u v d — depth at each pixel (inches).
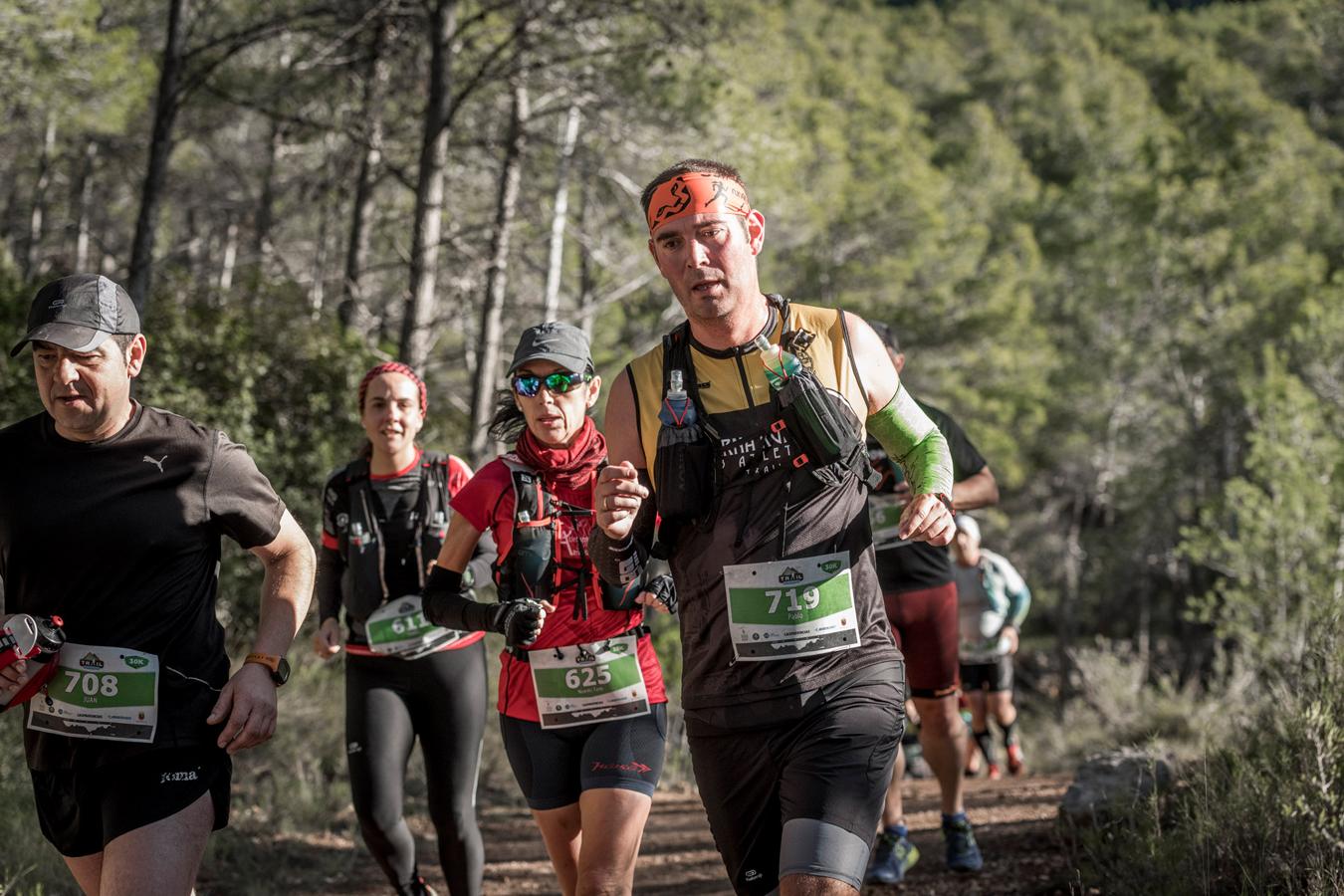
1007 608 370.6
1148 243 1408.7
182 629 113.7
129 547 110.7
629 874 141.1
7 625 106.4
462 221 727.7
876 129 1674.5
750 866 116.1
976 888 184.2
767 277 1012.5
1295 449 594.6
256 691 113.3
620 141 631.8
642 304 807.7
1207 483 1364.4
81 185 1156.5
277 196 754.8
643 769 144.5
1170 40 3447.3
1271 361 725.3
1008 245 1631.4
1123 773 209.8
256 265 589.6
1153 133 2220.7
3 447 112.3
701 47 557.6
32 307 109.9
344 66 600.4
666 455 111.2
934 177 1628.9
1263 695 226.7
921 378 1223.5
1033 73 2989.7
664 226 110.4
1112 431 1416.1
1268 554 532.4
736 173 113.5
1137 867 158.2
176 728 111.7
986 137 2180.1
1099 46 3750.0
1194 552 600.7
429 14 538.0
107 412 110.8
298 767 284.7
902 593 193.5
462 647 182.2
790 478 110.3
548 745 150.0
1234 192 1493.6
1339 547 524.1
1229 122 2073.1
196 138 864.9
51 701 110.2
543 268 753.0
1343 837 147.1
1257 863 148.1
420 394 184.2
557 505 148.6
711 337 112.5
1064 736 462.9
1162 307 1402.6
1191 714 406.6
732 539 110.8
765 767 111.7
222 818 115.2
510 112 672.4
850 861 103.0
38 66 744.3
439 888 231.8
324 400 458.3
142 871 106.7
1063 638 1414.9
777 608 109.7
